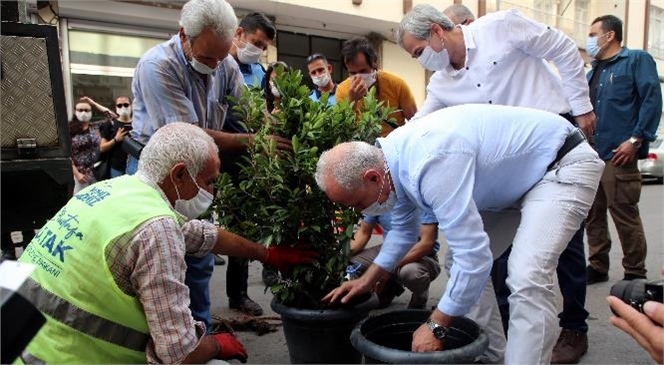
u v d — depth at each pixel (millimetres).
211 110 2740
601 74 3883
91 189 1701
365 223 3109
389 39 11125
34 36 1957
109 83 8289
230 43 2404
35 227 2074
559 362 2639
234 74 2877
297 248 2383
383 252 2289
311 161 2213
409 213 2242
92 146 5809
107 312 1557
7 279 851
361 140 2381
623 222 3766
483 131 1957
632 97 3713
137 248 1507
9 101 1920
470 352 1709
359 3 9758
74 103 7902
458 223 1802
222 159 2600
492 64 2596
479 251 1807
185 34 2404
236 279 3371
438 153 1816
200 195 1785
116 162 4758
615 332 3023
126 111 5316
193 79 2580
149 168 1714
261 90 2633
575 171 2010
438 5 10992
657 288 1245
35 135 1979
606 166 3793
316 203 2338
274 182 2314
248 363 2686
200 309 2525
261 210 2340
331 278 2396
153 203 1607
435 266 3244
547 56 2580
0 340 790
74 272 1532
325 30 10633
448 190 1803
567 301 2666
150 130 2564
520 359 1880
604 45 3855
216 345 1851
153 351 1598
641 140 3607
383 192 1935
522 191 2076
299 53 10484
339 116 2352
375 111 2492
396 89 3779
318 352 2336
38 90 1971
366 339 1857
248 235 2406
